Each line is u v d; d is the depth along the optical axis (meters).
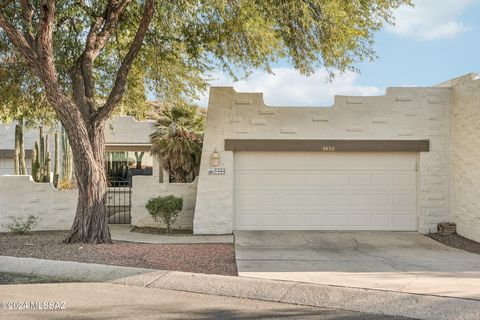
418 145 14.41
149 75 15.95
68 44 14.41
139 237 13.63
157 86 16.19
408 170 14.64
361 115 14.53
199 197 14.44
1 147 25.11
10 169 25.36
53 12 10.39
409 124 14.48
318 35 11.61
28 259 9.40
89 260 9.38
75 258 9.55
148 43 14.77
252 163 14.66
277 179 14.65
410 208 14.59
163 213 14.78
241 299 7.26
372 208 14.61
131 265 9.05
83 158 11.41
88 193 11.49
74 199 15.59
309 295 7.33
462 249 11.96
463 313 6.44
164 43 14.78
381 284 7.86
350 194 14.61
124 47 15.30
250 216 14.59
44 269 8.80
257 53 13.18
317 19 11.38
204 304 6.93
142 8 14.09
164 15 13.98
